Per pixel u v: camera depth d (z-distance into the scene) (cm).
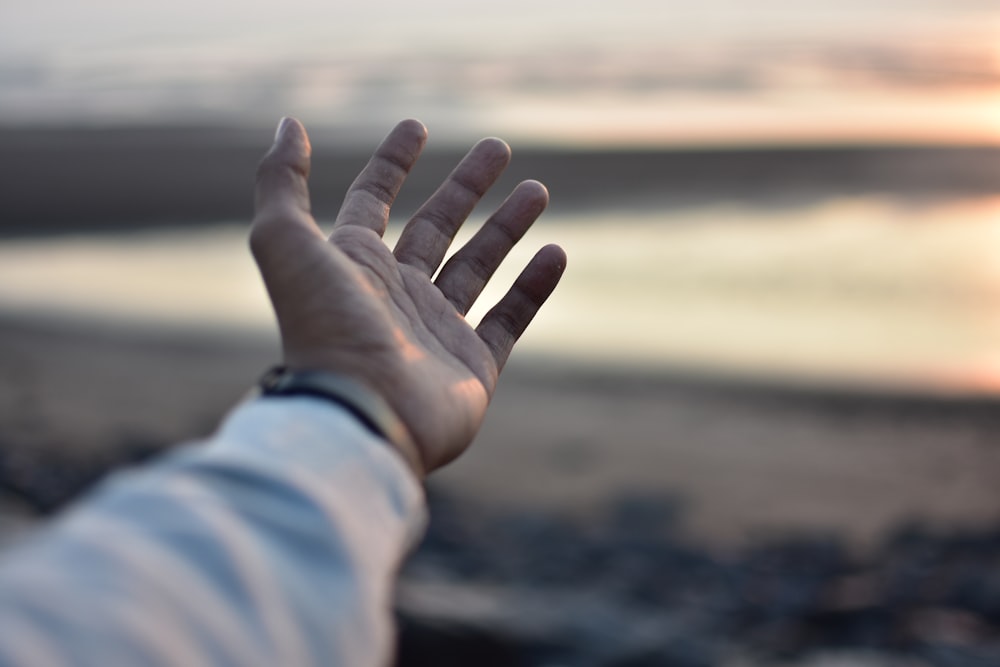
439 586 529
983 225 3659
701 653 491
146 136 7719
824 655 552
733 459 1259
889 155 6138
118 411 1449
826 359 1889
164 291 2836
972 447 1291
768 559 880
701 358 1919
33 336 2100
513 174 5934
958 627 596
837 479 1173
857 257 3134
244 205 5025
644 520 1027
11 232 4212
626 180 5569
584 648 470
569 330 2241
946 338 2073
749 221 4047
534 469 1205
